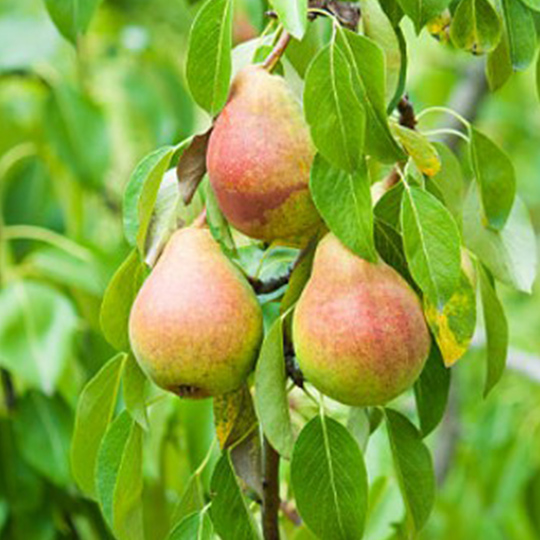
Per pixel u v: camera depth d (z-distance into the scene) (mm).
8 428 1626
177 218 1084
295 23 1003
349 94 996
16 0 1913
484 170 1123
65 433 1604
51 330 1560
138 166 1095
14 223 1771
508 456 1870
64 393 1625
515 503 1911
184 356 1016
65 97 1812
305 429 1055
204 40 1025
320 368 1012
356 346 1002
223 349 1019
